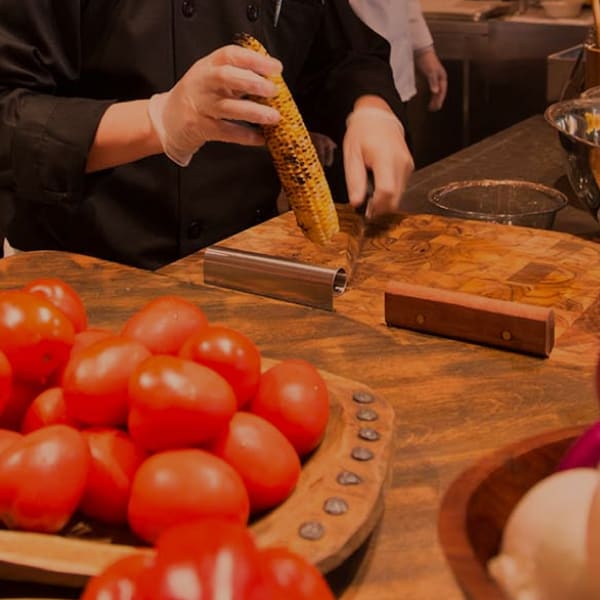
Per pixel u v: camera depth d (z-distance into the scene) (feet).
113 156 5.12
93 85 5.63
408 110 12.84
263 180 6.22
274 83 4.59
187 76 4.78
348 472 2.64
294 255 4.77
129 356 2.69
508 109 12.30
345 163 5.63
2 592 2.37
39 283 3.19
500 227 5.06
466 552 1.94
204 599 1.60
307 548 2.39
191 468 2.41
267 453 2.56
